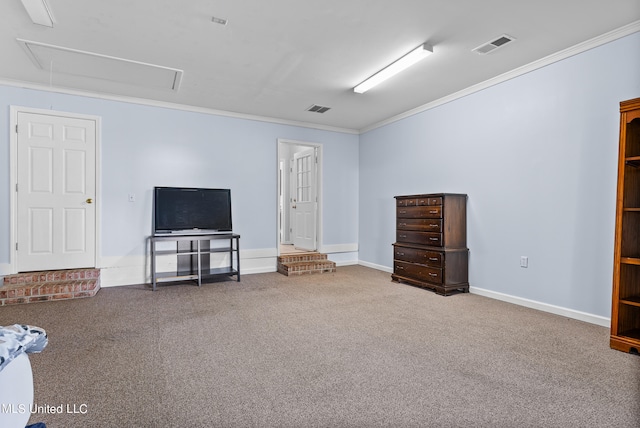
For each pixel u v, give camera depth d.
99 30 2.83
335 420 1.62
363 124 5.94
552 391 1.87
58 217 4.19
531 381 1.98
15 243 3.98
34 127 4.06
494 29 2.79
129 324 2.95
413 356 2.32
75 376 2.02
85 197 4.32
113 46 3.11
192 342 2.55
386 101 4.65
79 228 4.29
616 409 1.70
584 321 3.03
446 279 3.96
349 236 6.30
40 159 4.10
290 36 2.93
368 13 2.58
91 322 2.99
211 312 3.31
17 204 3.99
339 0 2.42
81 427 1.54
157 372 2.08
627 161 2.39
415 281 4.37
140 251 4.63
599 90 2.93
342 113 5.25
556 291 3.25
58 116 4.17
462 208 4.12
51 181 4.15
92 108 4.34
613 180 2.85
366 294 4.03
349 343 2.55
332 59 3.37
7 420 0.94
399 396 1.82
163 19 2.66
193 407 1.71
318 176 6.03
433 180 4.67
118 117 4.48
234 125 5.25
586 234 3.03
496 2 2.42
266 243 5.52
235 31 2.85
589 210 3.00
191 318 3.13
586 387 1.91
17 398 1.02
